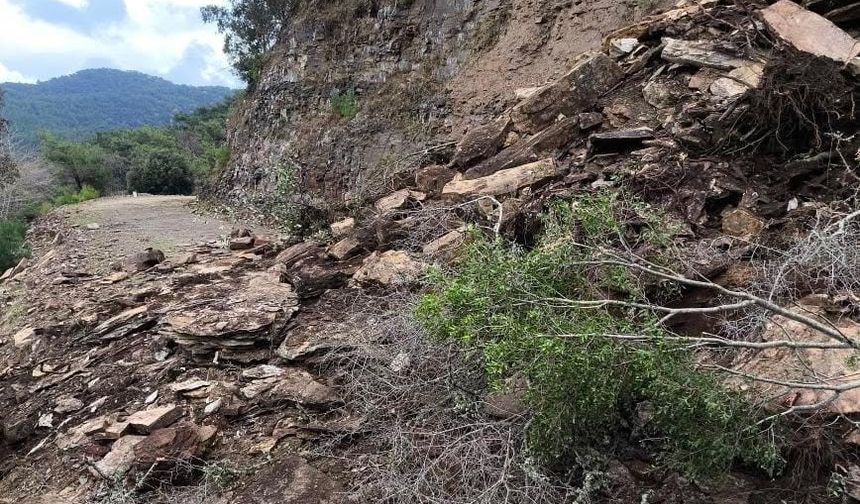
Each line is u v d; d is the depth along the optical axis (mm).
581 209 2838
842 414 2051
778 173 3635
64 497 3016
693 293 2881
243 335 4059
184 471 2977
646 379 2139
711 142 4043
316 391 3402
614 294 2750
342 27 13914
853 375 2166
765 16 4457
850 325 2389
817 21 4137
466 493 2305
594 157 4711
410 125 10664
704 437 2010
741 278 2855
